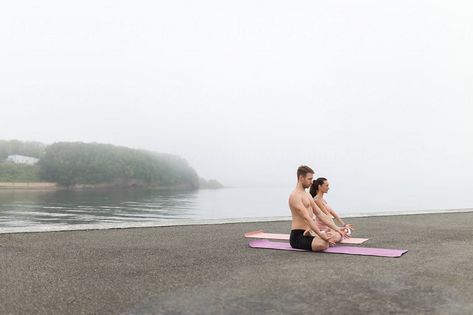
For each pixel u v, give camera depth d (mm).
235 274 5633
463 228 11789
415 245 8469
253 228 11805
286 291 4719
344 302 4281
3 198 114688
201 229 11477
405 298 4414
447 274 5578
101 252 7500
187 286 4973
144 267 6141
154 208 82688
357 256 7094
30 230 10383
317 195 8922
